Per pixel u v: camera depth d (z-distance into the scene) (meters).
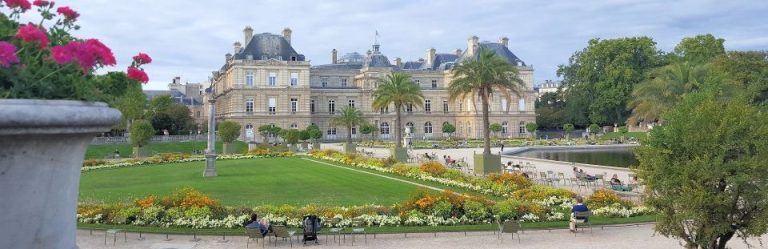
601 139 99.06
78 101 4.12
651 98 63.44
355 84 123.25
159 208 21.61
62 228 4.30
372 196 29.16
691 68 59.84
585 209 20.88
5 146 3.71
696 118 14.23
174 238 19.47
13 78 3.98
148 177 39.78
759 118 14.04
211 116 40.59
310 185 33.97
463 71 48.03
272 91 101.88
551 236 19.94
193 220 20.84
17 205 3.91
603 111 108.62
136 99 72.25
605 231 20.83
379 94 71.94
